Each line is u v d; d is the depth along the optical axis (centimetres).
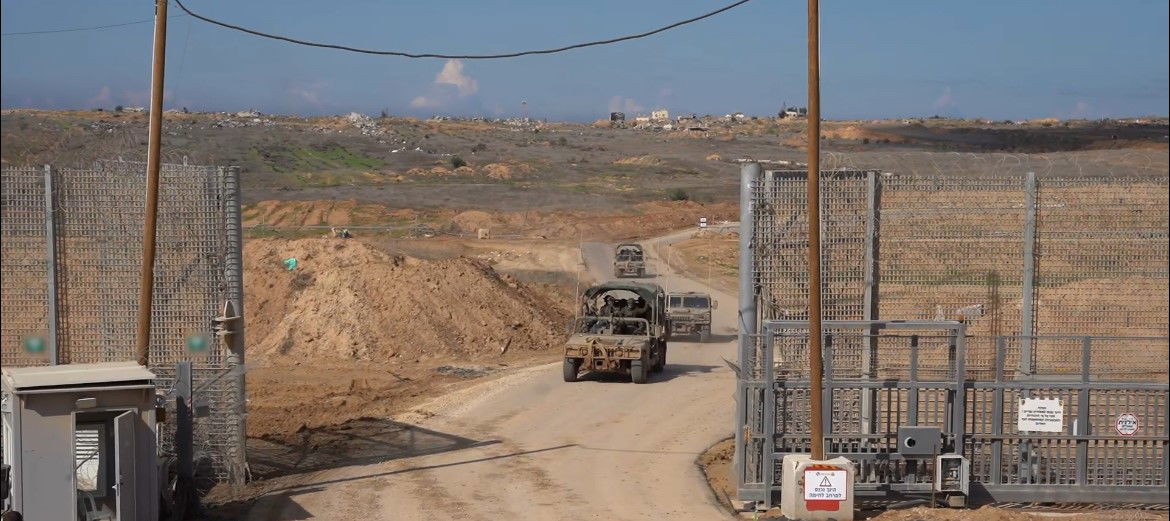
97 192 1608
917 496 1508
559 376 2866
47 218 1588
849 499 1426
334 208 8912
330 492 1641
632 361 2700
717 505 1563
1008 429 1553
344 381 2909
